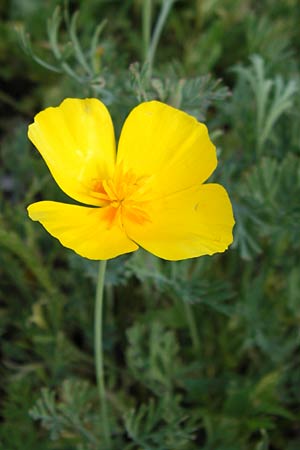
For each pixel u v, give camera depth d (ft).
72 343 1.09
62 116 0.81
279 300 1.08
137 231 0.79
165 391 1.03
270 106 1.12
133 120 0.82
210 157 0.81
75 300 1.07
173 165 0.82
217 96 0.91
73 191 0.81
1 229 0.94
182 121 0.82
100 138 0.82
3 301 1.14
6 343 1.07
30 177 1.17
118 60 1.13
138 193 0.81
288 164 1.00
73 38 0.96
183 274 0.99
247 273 1.07
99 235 0.78
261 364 1.09
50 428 0.94
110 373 1.06
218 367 1.09
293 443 1.06
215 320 1.09
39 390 1.06
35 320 1.04
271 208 1.01
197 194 0.80
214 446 1.02
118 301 1.10
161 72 1.11
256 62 1.03
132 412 0.93
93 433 0.99
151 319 1.05
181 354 1.09
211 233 0.78
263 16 1.25
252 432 1.06
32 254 1.01
